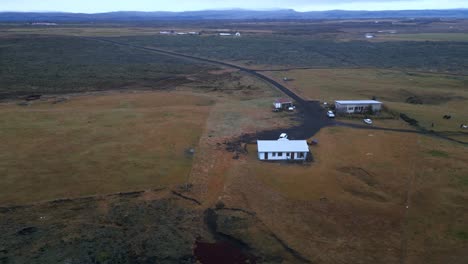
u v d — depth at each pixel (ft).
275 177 142.00
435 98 279.90
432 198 127.65
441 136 190.29
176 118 214.28
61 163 150.00
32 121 204.13
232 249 100.12
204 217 114.93
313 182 138.72
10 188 128.26
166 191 129.90
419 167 151.64
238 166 150.30
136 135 184.65
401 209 121.29
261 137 185.98
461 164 154.20
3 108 230.68
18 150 161.99
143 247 98.94
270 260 96.12
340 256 97.91
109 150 164.45
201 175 142.41
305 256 97.91
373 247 101.96
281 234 107.14
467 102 268.21
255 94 285.43
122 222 110.52
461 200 126.11
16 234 102.63
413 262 95.86
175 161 154.61
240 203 123.13
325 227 111.24
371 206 122.83
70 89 294.25
